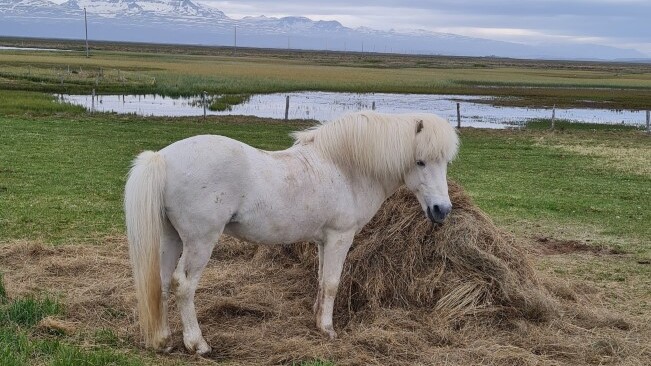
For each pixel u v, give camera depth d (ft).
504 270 20.18
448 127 17.81
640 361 17.39
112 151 52.95
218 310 19.61
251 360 16.43
